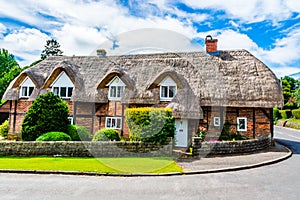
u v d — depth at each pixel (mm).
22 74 18078
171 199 5883
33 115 13055
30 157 10859
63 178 7762
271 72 16688
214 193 6375
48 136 11844
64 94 17438
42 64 20109
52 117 13039
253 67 16969
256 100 15195
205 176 8266
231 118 15797
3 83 37844
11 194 6121
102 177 7969
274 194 6332
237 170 9242
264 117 15578
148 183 7297
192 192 6441
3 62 49219
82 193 6262
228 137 15016
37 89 17688
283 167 9797
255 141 13672
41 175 8133
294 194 6344
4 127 18859
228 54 18578
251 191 6570
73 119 16625
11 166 8977
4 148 11266
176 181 7566
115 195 6137
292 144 17438
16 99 17797
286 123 37781
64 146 11297
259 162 10406
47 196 5996
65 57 20766
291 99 45344
